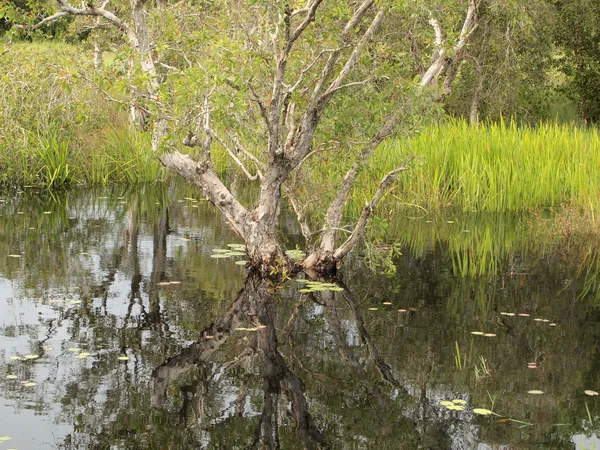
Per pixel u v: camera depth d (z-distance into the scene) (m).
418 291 8.09
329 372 5.73
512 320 7.07
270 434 4.67
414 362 5.96
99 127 16.31
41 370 5.57
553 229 11.54
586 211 11.58
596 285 8.38
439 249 10.24
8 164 15.01
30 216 11.95
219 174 16.80
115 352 6.00
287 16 7.27
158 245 10.03
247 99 8.34
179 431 4.68
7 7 8.84
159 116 8.48
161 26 9.54
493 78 21.64
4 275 8.23
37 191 14.56
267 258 8.61
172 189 15.54
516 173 13.68
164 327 6.66
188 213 12.73
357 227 8.88
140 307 7.21
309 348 6.25
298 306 7.45
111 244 10.02
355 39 8.18
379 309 7.38
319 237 9.61
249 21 8.55
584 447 4.53
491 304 7.58
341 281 8.49
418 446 4.48
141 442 4.51
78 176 15.98
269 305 7.45
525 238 11.10
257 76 8.03
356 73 8.35
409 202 13.45
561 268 9.21
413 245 10.50
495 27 20.78
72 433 4.59
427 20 8.79
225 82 7.72
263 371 5.75
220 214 12.72
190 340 6.36
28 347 6.02
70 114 15.11
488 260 9.59
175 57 10.10
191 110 8.31
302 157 8.45
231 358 5.98
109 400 5.11
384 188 8.85
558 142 15.52
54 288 7.77
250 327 6.75
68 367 5.64
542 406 5.14
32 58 15.19
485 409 5.09
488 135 15.24
